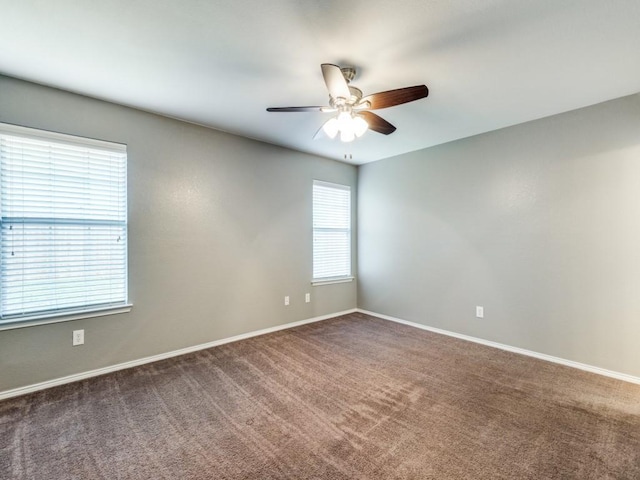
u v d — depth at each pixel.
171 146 3.05
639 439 1.84
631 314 2.56
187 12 1.60
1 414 2.06
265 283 3.82
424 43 1.86
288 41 1.85
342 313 4.75
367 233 4.79
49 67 2.15
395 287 4.40
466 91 2.47
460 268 3.68
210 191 3.33
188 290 3.18
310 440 1.82
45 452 1.71
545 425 1.97
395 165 4.39
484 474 1.57
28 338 2.36
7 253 2.30
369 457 1.69
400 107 2.77
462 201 3.65
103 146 2.67
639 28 1.72
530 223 3.12
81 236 2.60
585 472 1.58
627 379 2.57
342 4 1.54
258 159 3.73
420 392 2.39
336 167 4.66
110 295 2.74
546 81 2.32
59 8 1.57
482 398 2.30
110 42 1.87
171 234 3.06
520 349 3.20
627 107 2.56
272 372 2.73
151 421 2.00
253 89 2.47
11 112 2.28
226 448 1.75
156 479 1.53
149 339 2.93
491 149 3.39
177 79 2.31
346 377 2.64
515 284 3.23
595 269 2.74
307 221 4.28
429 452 1.73
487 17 1.64
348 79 2.20
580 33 1.77
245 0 1.51
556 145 2.94
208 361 2.96
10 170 2.30
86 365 2.60
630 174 2.56
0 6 1.54
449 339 3.63
